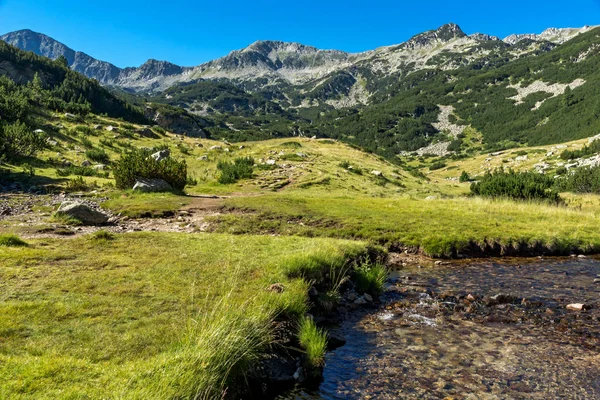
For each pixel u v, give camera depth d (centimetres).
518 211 2630
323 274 1230
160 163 3241
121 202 2562
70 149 5384
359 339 919
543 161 12912
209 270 1114
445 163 18600
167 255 1262
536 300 1225
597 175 5159
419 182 6100
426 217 2375
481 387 706
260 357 743
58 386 533
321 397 678
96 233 1480
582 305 1146
